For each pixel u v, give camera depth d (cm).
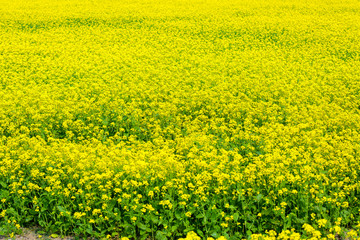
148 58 1892
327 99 1297
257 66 1720
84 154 820
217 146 947
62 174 780
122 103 1209
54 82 1563
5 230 693
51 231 698
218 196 710
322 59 1848
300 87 1429
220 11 3123
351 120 1074
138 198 698
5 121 1110
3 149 906
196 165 814
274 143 942
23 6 3300
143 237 659
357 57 1941
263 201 716
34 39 2289
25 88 1389
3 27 2652
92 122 1131
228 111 1190
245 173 757
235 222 672
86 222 692
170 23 2747
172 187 725
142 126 1112
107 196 695
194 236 586
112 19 2858
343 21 2764
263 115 1175
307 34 2395
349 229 689
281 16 2978
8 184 793
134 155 869
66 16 2906
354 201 743
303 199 700
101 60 1817
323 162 815
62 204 724
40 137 968
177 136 1010
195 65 1792
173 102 1227
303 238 627
